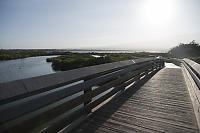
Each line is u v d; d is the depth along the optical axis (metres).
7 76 21.25
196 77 3.29
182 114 2.62
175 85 4.84
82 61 26.50
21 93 1.30
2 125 1.22
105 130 2.09
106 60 23.12
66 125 2.01
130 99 3.42
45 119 1.66
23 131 1.41
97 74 2.68
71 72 2.08
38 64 38.91
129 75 4.51
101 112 2.68
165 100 3.36
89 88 2.52
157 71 8.49
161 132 2.06
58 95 1.77
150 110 2.79
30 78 1.48
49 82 1.64
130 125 2.24
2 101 1.16
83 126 2.19
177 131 2.08
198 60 15.84
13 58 78.62
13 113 1.25
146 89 4.33
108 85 3.17
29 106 1.39
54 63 33.28
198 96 2.75
